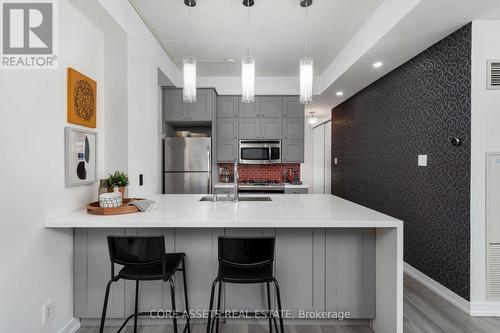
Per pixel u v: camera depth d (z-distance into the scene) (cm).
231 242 157
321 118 646
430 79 262
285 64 397
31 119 158
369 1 241
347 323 205
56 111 178
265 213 189
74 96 192
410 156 295
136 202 198
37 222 162
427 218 267
